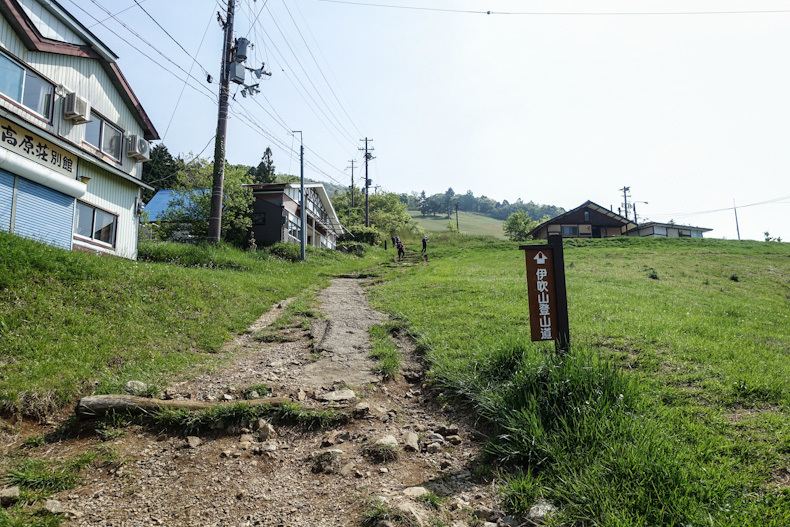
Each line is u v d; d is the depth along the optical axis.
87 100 13.88
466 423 5.27
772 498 3.39
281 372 6.84
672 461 3.68
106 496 3.82
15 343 6.03
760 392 5.43
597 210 53.41
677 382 5.82
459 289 14.12
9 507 3.54
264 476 4.20
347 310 11.89
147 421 5.08
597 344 7.50
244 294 12.12
